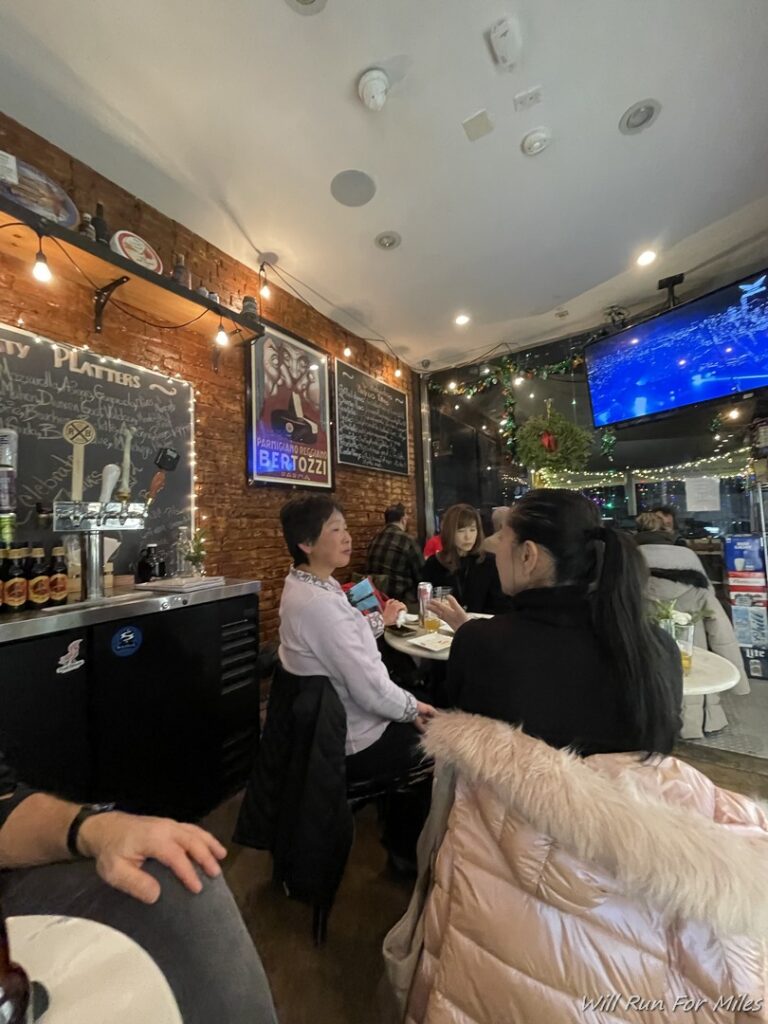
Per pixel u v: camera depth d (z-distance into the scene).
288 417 3.10
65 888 0.52
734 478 3.24
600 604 0.75
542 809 0.59
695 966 0.55
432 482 4.82
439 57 1.63
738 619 3.07
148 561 2.08
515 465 4.25
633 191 2.31
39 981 0.40
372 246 2.68
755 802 0.67
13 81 1.66
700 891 0.51
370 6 1.46
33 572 1.51
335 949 1.25
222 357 2.66
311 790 1.17
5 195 1.55
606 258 2.86
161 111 1.79
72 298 1.97
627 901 0.58
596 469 3.83
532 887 0.61
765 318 2.53
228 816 1.81
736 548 3.09
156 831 0.54
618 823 0.55
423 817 1.43
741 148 2.07
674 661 0.79
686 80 1.76
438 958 0.70
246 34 1.52
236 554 2.70
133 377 2.19
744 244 2.75
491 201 2.35
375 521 4.10
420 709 1.47
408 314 3.55
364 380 3.96
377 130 1.91
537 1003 0.58
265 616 2.88
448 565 2.52
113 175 2.11
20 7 1.42
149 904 0.49
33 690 1.32
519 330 3.85
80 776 1.42
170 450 2.32
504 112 1.85
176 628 1.72
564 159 2.10
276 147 1.98
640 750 0.70
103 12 1.44
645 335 3.05
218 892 0.52
